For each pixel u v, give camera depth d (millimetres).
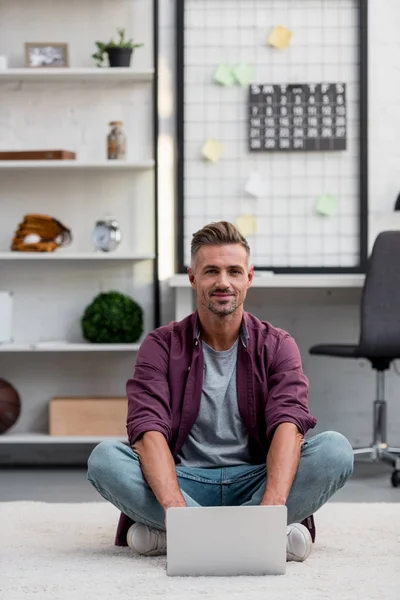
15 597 2229
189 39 5426
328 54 5430
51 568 2557
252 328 2830
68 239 5301
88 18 5422
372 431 5512
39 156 5141
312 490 2664
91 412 5102
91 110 5438
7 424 5148
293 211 5438
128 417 2756
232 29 5422
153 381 2779
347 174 5438
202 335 2816
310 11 5434
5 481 4871
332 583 2350
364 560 2670
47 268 5445
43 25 5422
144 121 5430
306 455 2666
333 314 5508
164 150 5461
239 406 2775
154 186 5273
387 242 4648
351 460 2678
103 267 5445
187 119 5430
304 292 5508
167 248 5465
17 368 5438
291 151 5430
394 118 5469
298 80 5426
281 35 5398
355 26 5438
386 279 4637
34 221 5246
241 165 5430
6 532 3158
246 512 2457
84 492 4504
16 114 5430
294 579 2400
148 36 5422
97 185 5434
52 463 5469
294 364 2793
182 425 2779
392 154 5477
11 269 5453
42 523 3330
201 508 2451
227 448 2814
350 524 3289
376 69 5469
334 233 5438
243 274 2727
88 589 2293
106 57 5395
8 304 5199
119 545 2895
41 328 5445
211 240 2709
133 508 2691
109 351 5445
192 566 2449
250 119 5395
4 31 5422
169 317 5453
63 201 5434
